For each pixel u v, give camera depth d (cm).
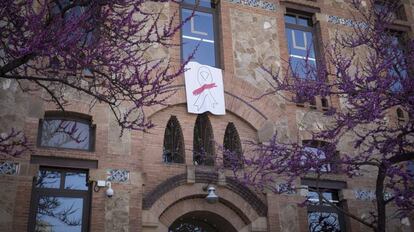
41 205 1098
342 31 1614
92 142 1180
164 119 1266
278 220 1277
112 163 1154
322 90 1010
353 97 976
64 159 1128
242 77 1400
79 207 1125
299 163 1038
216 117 1328
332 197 1409
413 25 1730
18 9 746
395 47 1062
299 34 1595
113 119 1193
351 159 1058
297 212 1306
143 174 1169
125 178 1151
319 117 1444
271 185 1289
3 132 1089
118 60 804
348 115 1011
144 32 1317
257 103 1380
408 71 1006
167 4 1400
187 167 1235
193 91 1310
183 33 1420
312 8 1622
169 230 1279
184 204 1227
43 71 798
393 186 1047
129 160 1170
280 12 1559
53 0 815
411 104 950
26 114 1125
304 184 1358
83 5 794
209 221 1313
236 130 1343
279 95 1407
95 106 1188
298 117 1420
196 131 1322
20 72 1034
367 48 1566
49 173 1127
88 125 1198
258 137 1348
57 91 1137
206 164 1290
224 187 1260
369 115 946
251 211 1269
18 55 692
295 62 1523
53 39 701
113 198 1126
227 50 1416
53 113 1169
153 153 1221
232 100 1356
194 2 1477
